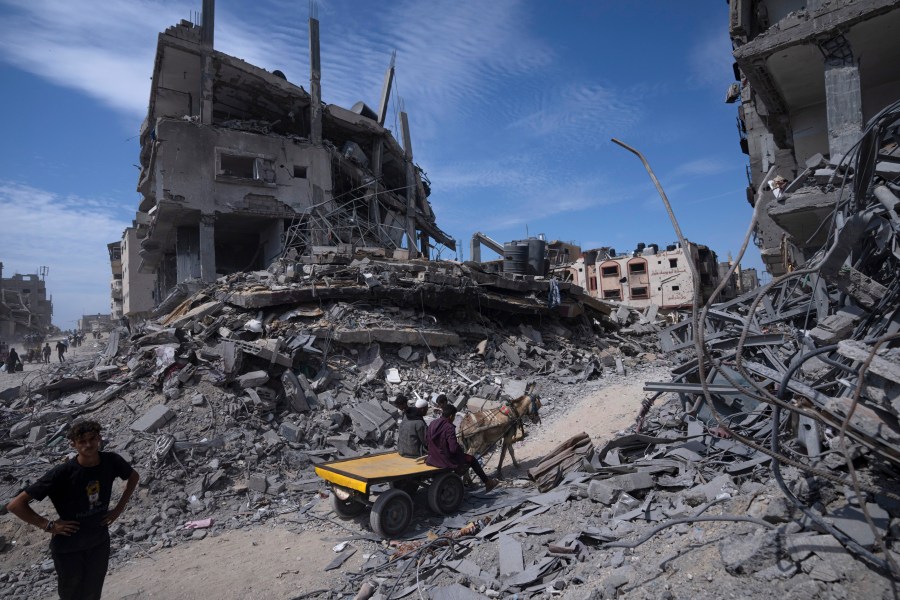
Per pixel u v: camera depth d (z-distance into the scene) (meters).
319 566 5.80
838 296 6.15
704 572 3.60
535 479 7.16
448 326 17.12
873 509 3.53
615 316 26.50
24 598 5.54
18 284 87.44
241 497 8.27
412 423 7.38
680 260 57.19
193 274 27.00
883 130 5.17
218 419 9.94
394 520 6.21
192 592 5.36
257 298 13.66
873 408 3.44
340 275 16.02
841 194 5.82
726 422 6.40
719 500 4.52
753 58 11.63
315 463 9.53
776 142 15.58
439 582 4.93
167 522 7.40
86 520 3.84
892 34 10.62
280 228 26.77
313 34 29.67
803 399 4.66
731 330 7.45
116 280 58.72
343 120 31.11
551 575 4.52
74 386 11.91
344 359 13.31
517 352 17.25
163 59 25.61
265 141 26.78
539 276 22.22
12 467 8.44
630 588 3.73
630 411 10.49
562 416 11.82
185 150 24.61
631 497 5.41
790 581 3.22
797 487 4.01
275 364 12.02
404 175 39.81
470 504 6.95
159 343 11.91
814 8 11.01
